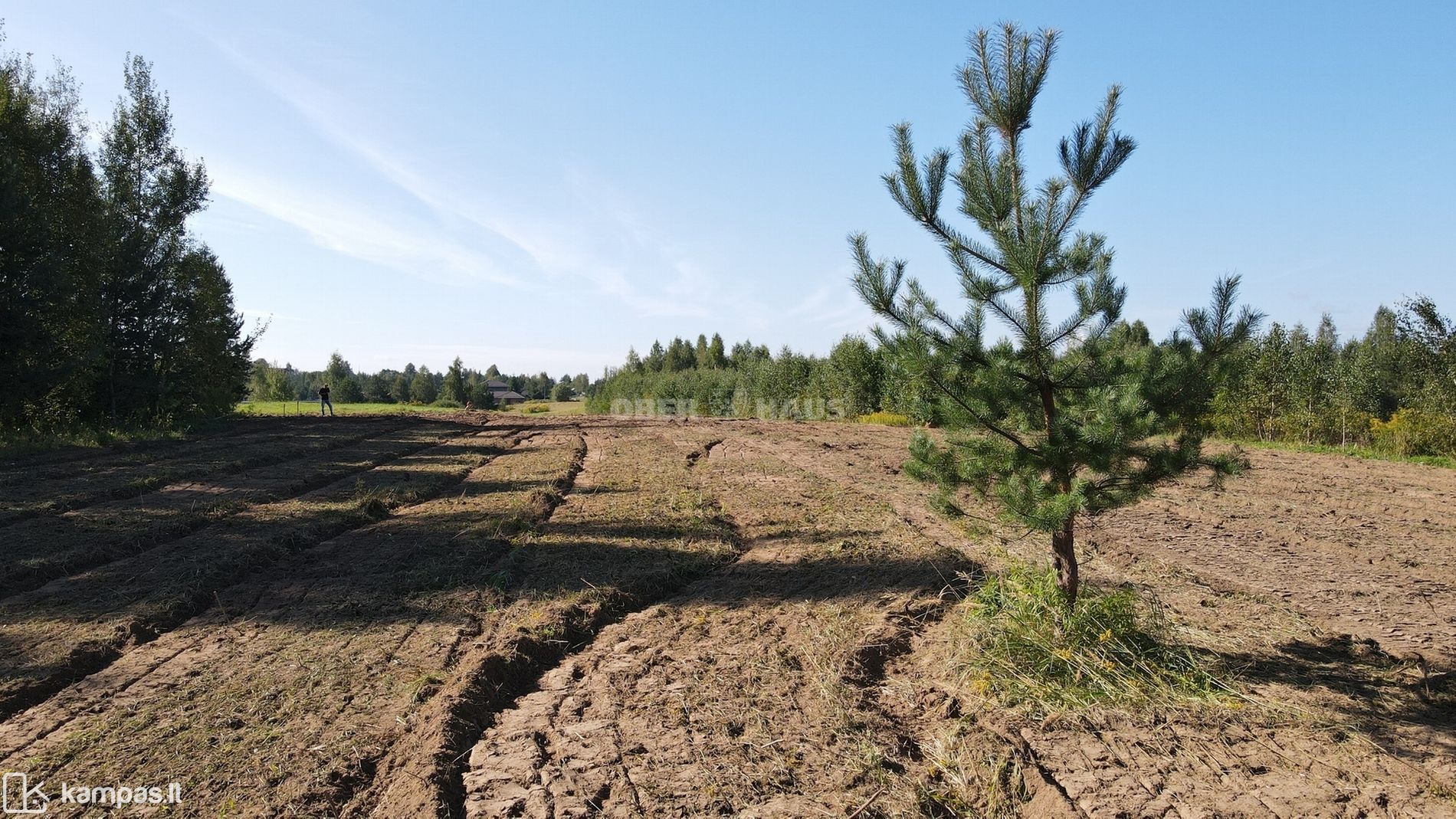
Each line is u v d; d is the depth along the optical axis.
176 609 7.11
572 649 6.43
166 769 4.34
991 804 4.09
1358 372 23.52
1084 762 4.43
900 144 5.67
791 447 21.30
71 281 21.03
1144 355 5.44
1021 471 5.51
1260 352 24.41
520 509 11.85
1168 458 5.37
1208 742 4.63
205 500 12.45
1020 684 5.25
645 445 21.97
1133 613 5.84
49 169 23.23
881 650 6.12
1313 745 4.57
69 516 10.98
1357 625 6.73
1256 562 8.95
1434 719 4.92
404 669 5.76
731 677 5.64
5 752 4.55
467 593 7.64
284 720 4.96
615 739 4.74
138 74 26.47
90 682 5.59
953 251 5.55
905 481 14.79
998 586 6.23
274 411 43.84
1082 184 5.30
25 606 7.14
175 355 26.95
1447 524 11.26
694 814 3.96
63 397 23.50
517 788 4.19
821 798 4.10
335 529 10.75
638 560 8.84
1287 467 17.69
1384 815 3.87
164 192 26.92
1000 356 5.52
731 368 53.97
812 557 9.02
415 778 4.19
